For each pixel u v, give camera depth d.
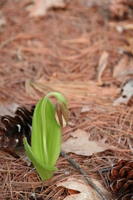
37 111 0.97
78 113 1.12
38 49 1.31
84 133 1.06
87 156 1.03
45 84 1.20
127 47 1.30
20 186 0.98
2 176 1.00
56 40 1.34
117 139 1.06
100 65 1.25
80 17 1.43
